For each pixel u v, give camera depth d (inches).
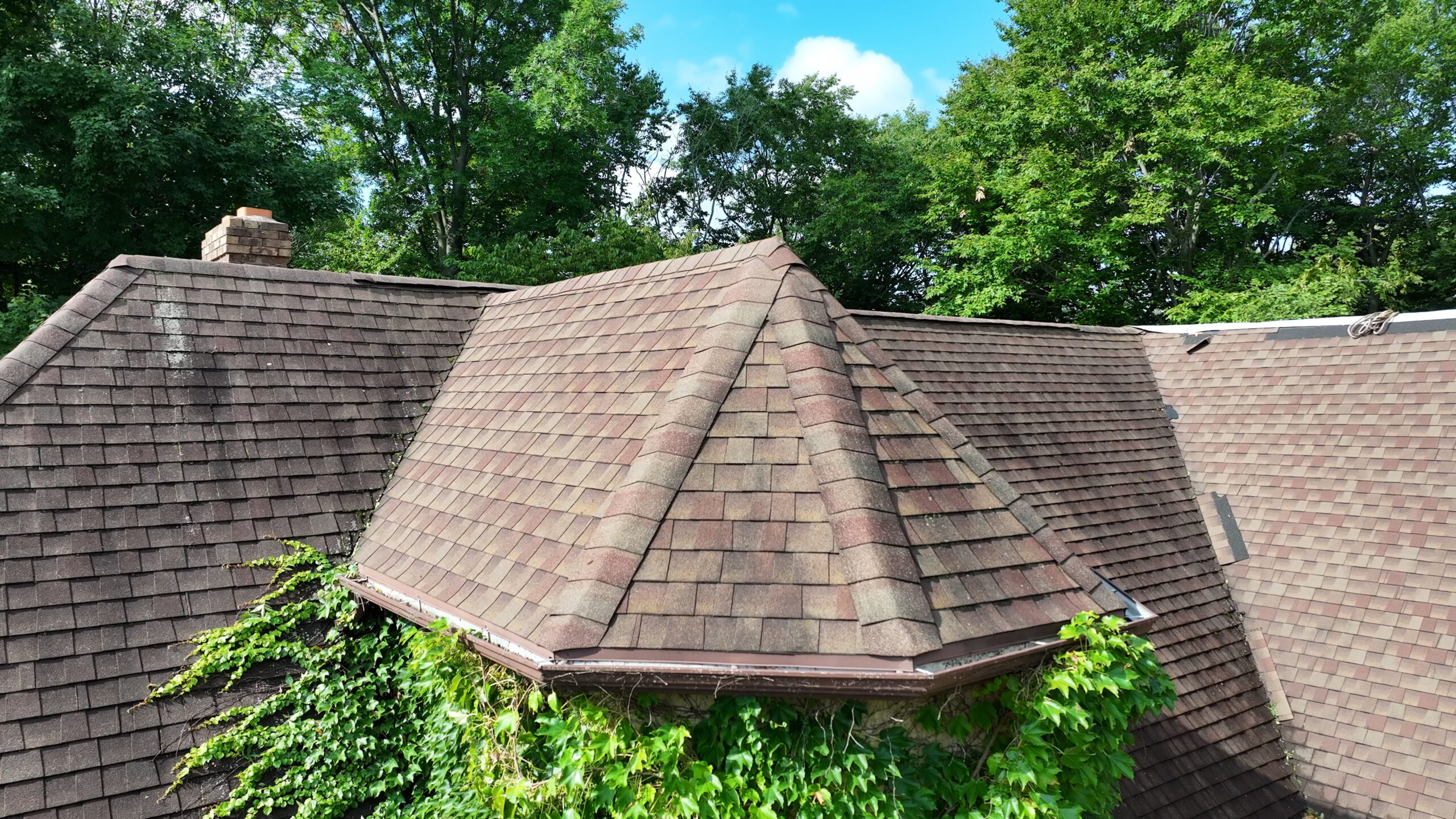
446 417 339.3
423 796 244.5
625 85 1334.9
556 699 178.4
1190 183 1011.9
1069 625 186.5
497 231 1277.1
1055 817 181.2
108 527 253.1
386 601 239.5
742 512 189.8
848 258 1314.0
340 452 318.7
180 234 831.7
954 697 187.6
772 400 213.6
